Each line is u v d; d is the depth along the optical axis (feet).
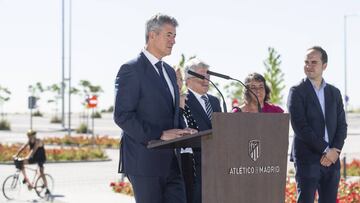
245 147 20.03
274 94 123.65
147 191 22.75
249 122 20.13
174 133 21.25
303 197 30.73
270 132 20.66
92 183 83.61
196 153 30.22
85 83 341.41
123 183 73.46
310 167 30.53
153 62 23.32
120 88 22.53
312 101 30.78
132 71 22.65
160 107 22.88
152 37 23.27
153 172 22.65
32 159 71.10
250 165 20.17
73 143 167.94
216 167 19.54
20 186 72.38
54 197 68.18
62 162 121.70
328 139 31.01
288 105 31.12
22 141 178.60
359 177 85.66
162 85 23.11
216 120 19.47
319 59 30.89
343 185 57.67
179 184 23.65
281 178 20.98
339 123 31.55
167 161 22.98
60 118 322.96
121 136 23.63
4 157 118.42
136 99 22.57
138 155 22.72
